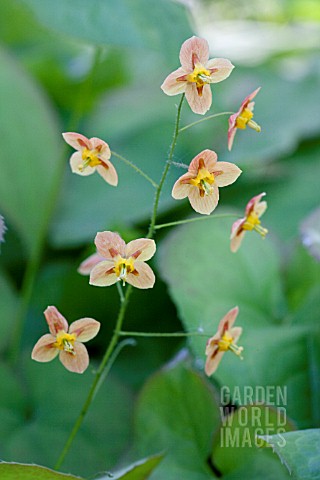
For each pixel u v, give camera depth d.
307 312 0.55
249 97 0.44
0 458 0.52
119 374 0.58
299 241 0.58
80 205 0.70
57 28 0.58
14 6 0.82
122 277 0.43
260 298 0.56
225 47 0.97
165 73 0.87
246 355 0.52
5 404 0.54
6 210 0.63
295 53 0.97
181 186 0.43
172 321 0.61
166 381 0.52
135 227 0.68
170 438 0.51
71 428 0.53
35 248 0.62
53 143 0.68
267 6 1.23
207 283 0.55
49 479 0.45
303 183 0.72
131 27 0.59
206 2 1.24
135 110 0.82
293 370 0.52
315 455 0.44
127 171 0.73
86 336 0.44
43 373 0.55
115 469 0.51
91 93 0.88
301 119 0.79
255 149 0.74
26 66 0.83
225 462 0.50
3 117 0.67
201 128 0.76
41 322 0.62
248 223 0.46
